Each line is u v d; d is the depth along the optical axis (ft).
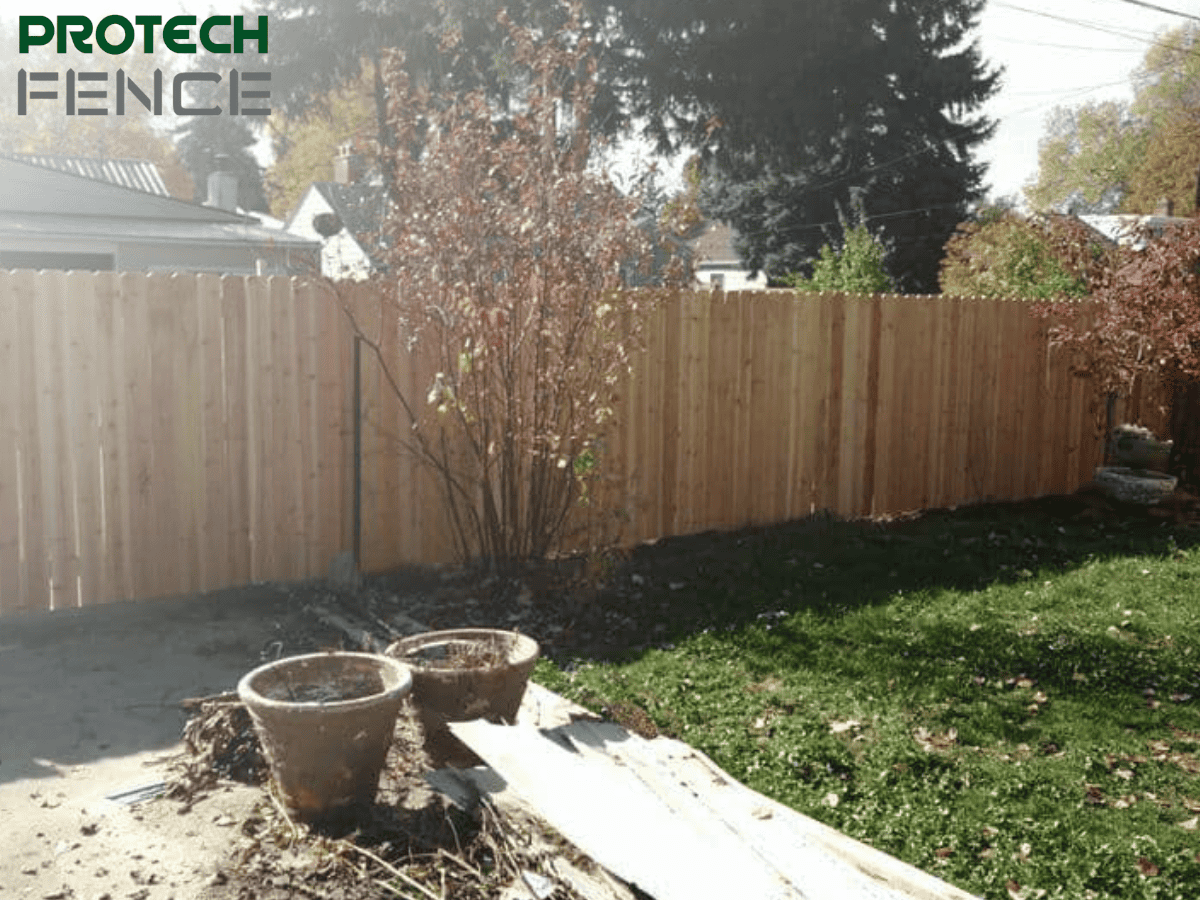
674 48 97.86
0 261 66.59
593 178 26.63
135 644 23.11
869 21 106.63
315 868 14.35
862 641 24.12
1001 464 41.34
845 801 16.98
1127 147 222.48
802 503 36.17
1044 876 14.90
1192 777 18.11
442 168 26.21
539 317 26.37
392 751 17.94
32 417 24.07
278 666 16.67
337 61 111.24
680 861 12.88
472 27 92.79
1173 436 45.62
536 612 25.68
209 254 74.08
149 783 16.83
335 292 27.22
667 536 33.06
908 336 38.04
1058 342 40.93
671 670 22.22
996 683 21.77
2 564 24.07
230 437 26.37
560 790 14.48
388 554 28.50
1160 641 24.54
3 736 18.52
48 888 13.98
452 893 13.82
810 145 109.70
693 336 32.94
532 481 27.61
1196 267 40.29
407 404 28.04
